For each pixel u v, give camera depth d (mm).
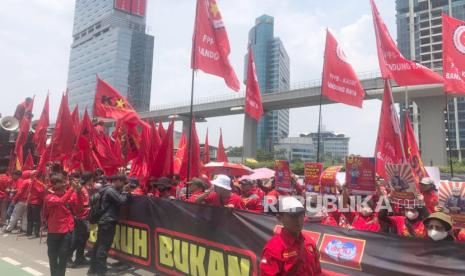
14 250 9094
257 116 9039
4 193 12602
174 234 6262
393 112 7059
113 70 100438
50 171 9570
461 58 7289
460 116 90688
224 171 10016
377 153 7016
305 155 100188
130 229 7199
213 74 8195
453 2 86375
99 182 8359
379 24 7555
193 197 6895
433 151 43281
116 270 7387
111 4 128375
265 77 53625
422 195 5895
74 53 132250
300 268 3066
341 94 7980
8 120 14094
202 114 63156
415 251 3887
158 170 8672
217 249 5547
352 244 4355
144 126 9773
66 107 10016
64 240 6332
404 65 7332
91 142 9875
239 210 5344
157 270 6520
